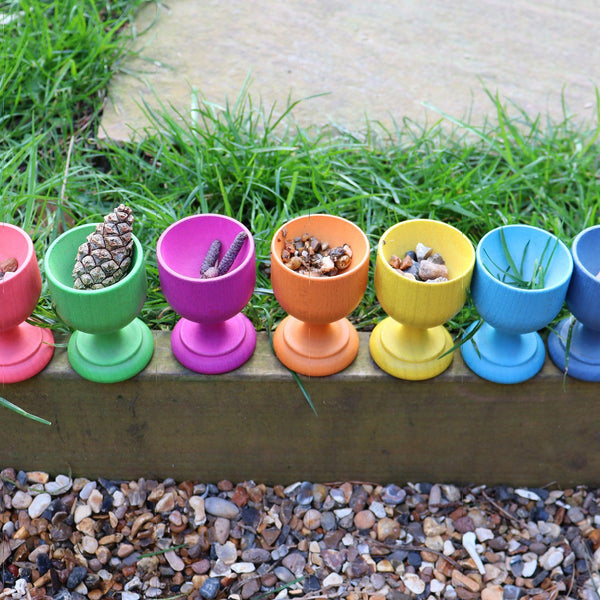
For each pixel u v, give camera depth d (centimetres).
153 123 78
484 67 87
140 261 60
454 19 92
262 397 66
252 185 75
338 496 71
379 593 67
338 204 72
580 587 68
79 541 68
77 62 84
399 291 59
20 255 63
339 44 89
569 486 72
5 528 69
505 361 64
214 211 76
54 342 66
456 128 82
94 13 85
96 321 60
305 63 87
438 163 76
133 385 66
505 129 82
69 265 62
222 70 86
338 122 82
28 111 80
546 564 68
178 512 69
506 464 71
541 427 68
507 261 63
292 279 59
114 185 77
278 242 62
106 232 59
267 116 82
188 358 65
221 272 61
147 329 66
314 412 67
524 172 77
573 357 65
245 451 70
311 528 69
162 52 87
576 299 61
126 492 71
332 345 65
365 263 60
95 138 80
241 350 65
